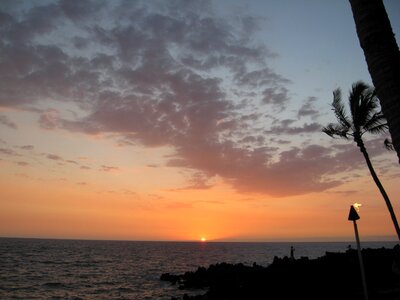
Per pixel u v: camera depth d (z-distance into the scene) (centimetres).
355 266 2714
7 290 3756
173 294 3656
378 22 383
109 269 6312
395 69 363
